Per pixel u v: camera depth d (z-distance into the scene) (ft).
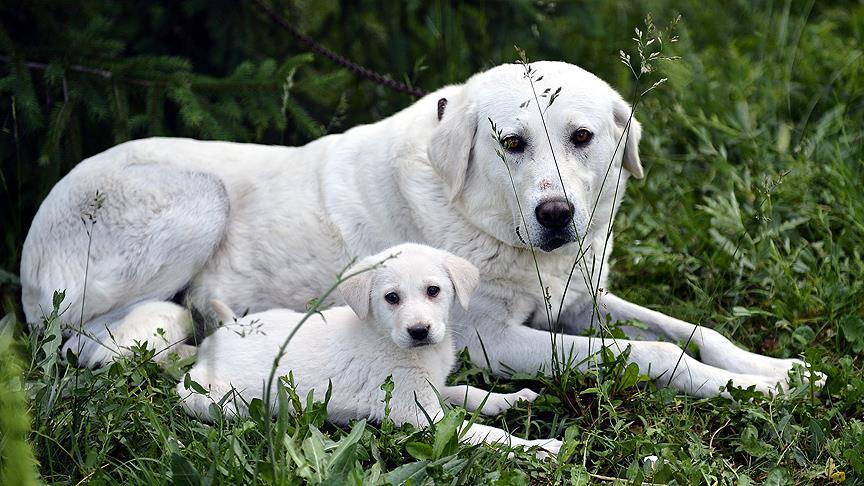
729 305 23.48
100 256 21.21
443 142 19.76
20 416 14.58
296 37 27.84
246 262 21.62
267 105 26.03
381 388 16.92
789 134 29.32
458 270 17.49
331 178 21.57
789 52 33.55
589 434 17.39
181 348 20.56
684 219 25.88
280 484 14.30
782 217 25.53
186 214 21.12
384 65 31.86
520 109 18.88
